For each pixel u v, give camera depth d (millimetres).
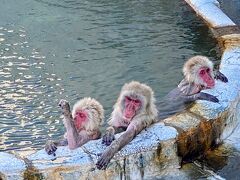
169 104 5113
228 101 4910
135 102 4543
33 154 4324
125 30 6512
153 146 4438
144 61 5871
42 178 4219
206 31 6465
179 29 6516
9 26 6633
